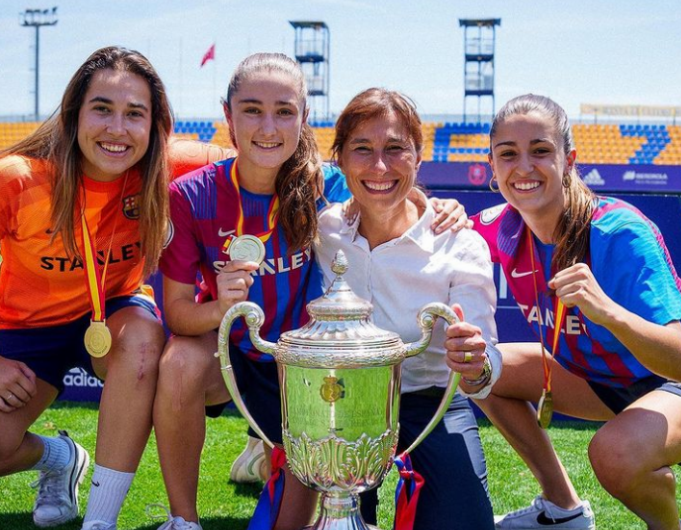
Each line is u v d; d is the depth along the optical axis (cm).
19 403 260
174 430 245
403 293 250
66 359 294
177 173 302
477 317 246
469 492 233
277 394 265
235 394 220
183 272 257
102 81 245
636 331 220
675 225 429
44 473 287
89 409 463
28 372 263
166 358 245
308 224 253
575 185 254
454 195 452
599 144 2152
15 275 275
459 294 247
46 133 264
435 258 249
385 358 207
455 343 213
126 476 250
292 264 259
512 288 282
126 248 273
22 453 270
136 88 248
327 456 212
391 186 241
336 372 207
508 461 362
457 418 254
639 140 2130
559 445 389
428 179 1386
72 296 277
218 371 256
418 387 257
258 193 257
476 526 230
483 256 252
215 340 256
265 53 248
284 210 252
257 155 240
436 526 231
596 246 247
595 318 220
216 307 236
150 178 254
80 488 322
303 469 217
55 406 470
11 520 286
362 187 242
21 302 277
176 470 247
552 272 262
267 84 237
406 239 247
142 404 249
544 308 269
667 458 228
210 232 258
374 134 236
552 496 280
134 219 269
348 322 212
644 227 246
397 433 221
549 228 258
